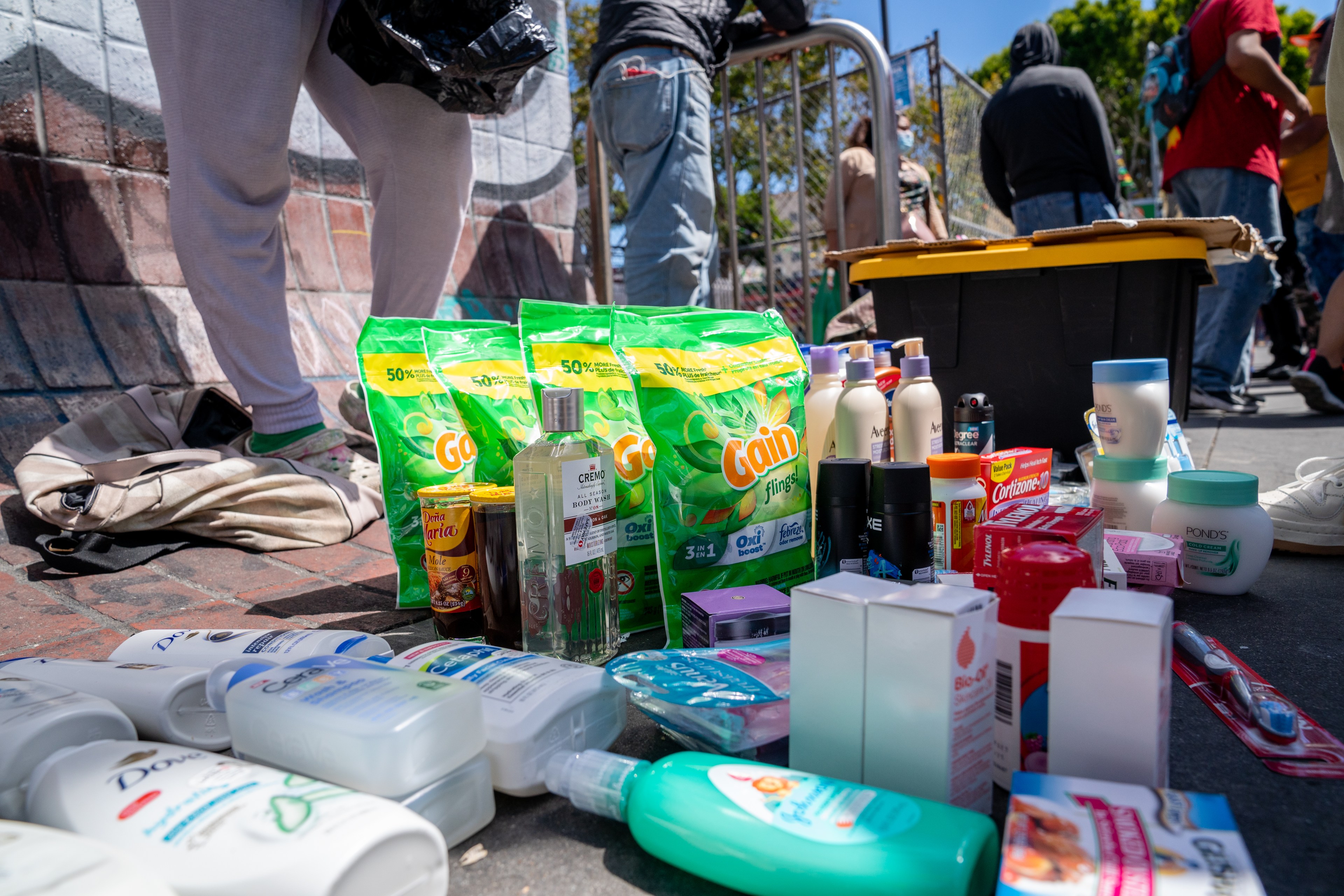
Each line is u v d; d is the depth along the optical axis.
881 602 0.73
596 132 3.27
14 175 2.29
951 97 5.24
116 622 1.34
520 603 1.15
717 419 1.25
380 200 2.17
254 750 0.77
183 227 1.78
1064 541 0.91
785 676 0.90
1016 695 0.77
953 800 0.71
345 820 0.59
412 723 0.70
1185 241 1.94
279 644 1.01
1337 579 1.39
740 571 1.26
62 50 2.40
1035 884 0.55
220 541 1.77
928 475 1.16
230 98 1.70
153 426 1.99
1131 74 22.56
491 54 1.83
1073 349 2.11
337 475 1.98
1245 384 3.65
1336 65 1.33
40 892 0.52
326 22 2.00
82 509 1.61
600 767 0.75
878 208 3.17
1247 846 0.69
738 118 4.58
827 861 0.61
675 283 2.91
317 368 2.78
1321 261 3.74
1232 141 3.23
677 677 0.85
